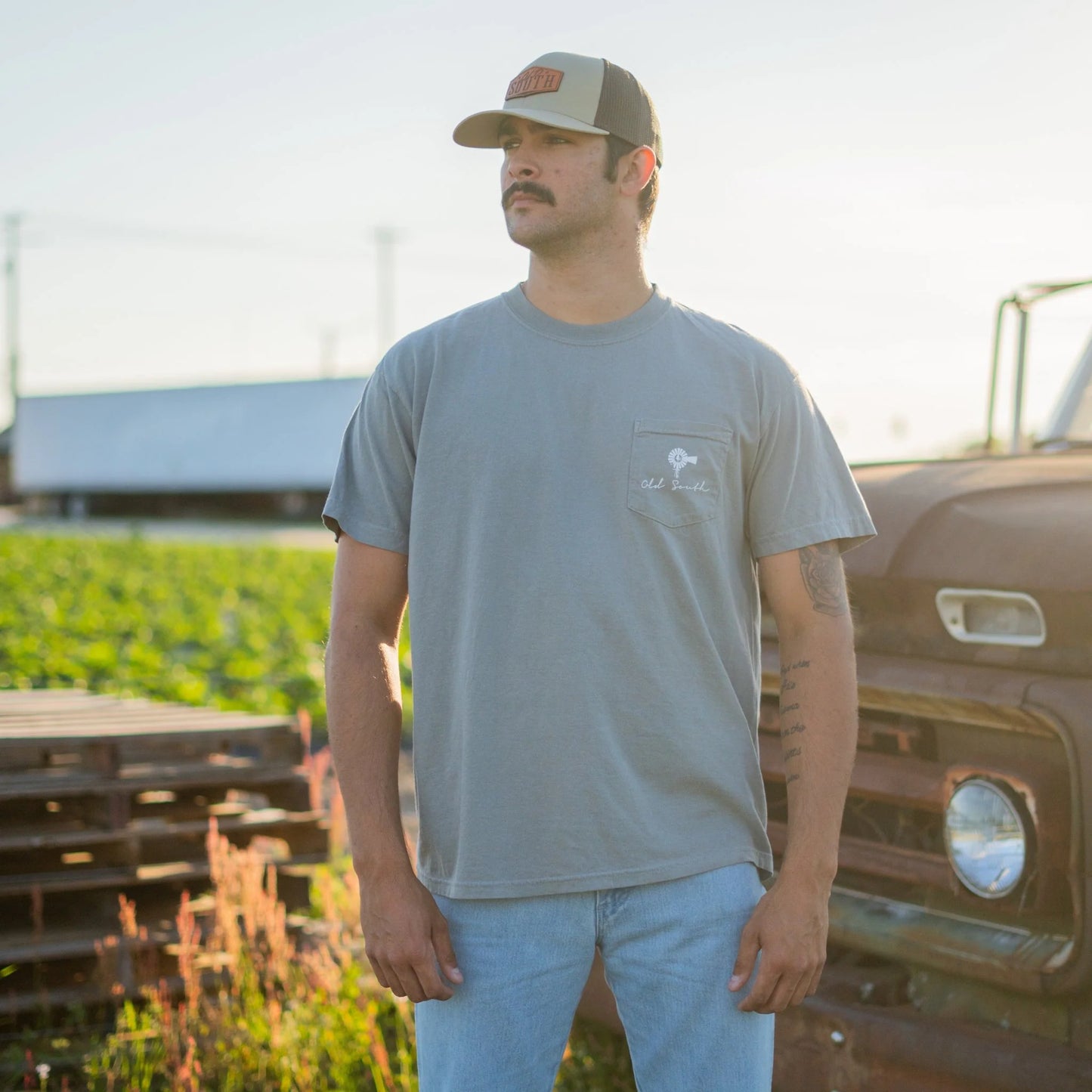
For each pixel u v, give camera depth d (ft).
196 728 14.38
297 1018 12.57
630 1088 11.30
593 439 7.02
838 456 7.56
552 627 6.93
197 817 14.44
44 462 158.10
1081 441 12.43
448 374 7.27
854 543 7.50
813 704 7.16
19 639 40.70
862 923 9.27
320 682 34.76
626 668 6.93
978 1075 8.27
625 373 7.11
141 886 14.57
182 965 12.37
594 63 7.23
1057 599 8.29
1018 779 8.40
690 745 7.01
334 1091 11.59
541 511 6.98
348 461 7.63
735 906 7.03
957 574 8.86
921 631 9.16
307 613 54.24
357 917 14.90
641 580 6.95
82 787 13.39
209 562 79.10
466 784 7.03
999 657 8.64
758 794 7.35
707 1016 6.95
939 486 9.75
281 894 14.78
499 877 6.96
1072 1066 8.00
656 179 7.43
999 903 8.46
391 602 7.54
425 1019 7.29
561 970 7.06
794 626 7.32
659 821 6.98
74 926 13.50
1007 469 10.11
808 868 6.89
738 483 7.25
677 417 7.06
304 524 150.61
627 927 7.01
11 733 13.73
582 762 6.91
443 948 7.04
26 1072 11.43
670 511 7.00
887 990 9.24
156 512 168.96
